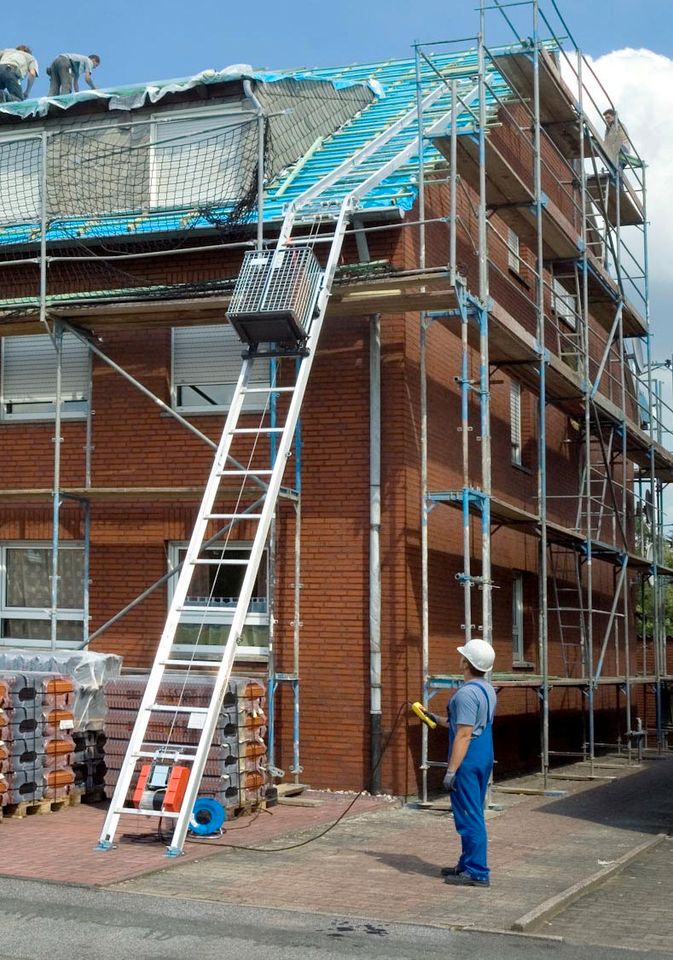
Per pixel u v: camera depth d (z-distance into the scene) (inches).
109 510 606.2
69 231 610.9
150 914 311.4
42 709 472.7
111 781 481.4
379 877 366.0
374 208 558.3
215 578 566.3
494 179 617.3
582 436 853.8
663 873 391.9
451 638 605.6
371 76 781.9
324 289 501.7
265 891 342.3
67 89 847.7
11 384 631.2
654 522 894.4
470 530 638.5
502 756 685.3
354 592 560.7
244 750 478.6
